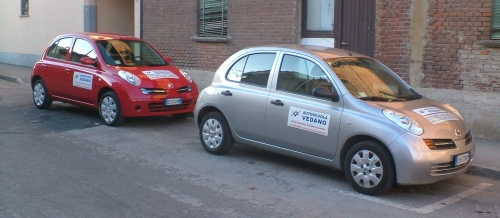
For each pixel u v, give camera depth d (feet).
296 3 40.11
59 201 20.13
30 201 20.04
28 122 34.88
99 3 61.16
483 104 31.32
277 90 24.32
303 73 23.77
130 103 32.53
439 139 20.77
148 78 33.40
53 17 66.49
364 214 19.58
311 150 23.02
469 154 21.86
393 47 35.04
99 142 29.89
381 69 25.00
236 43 44.50
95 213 18.97
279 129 23.95
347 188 22.56
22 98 44.52
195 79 47.96
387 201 21.08
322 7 39.52
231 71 26.63
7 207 19.33
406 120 20.67
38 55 70.28
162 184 22.58
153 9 51.13
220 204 20.29
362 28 37.19
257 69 25.53
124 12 63.41
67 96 36.78
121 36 37.37
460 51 32.09
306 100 23.12
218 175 24.09
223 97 26.27
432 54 33.27
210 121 27.22
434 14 32.91
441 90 32.99
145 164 25.63
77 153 27.37
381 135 20.66
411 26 33.99
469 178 24.88
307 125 22.91
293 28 40.42
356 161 21.61
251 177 23.90
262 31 42.45
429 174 20.38
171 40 49.90
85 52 35.94
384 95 22.95
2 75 60.18
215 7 46.11
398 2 34.45
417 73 34.04
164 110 33.60
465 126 22.40
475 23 31.32
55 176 23.30
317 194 21.72
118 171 24.34
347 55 24.71
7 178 22.81
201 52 47.50
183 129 33.94
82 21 61.46
